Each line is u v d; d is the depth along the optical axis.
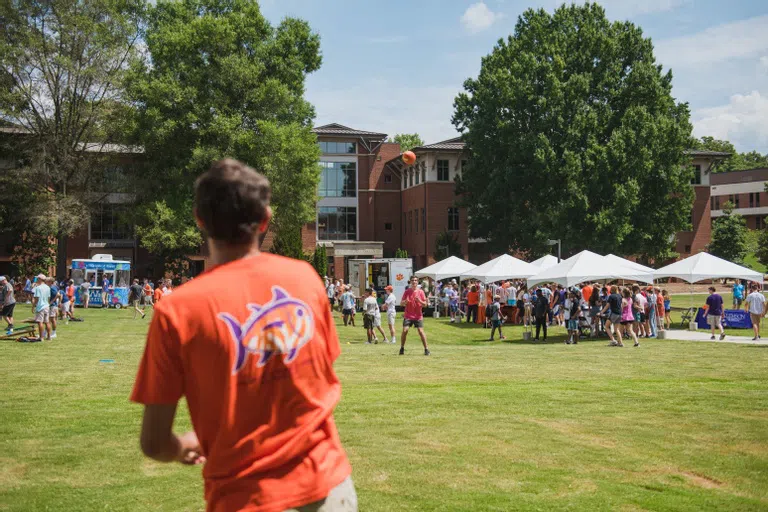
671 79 51.94
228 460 2.02
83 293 40.84
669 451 6.97
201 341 2.00
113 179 43.53
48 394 10.55
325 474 2.08
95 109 40.88
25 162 43.19
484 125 52.81
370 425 8.21
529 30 52.34
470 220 56.59
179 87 40.09
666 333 23.48
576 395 10.50
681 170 51.12
